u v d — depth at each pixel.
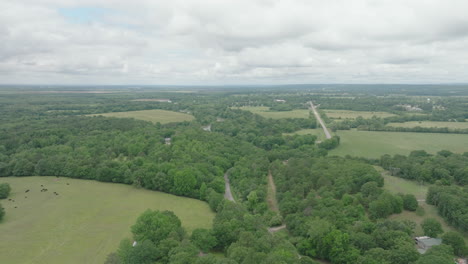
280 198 121.94
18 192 138.62
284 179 136.50
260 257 70.88
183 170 140.12
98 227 107.81
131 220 113.00
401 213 103.56
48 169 159.25
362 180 123.94
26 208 122.94
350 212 98.12
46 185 147.00
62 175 158.50
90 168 155.75
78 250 93.50
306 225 92.25
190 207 124.75
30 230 105.94
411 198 105.81
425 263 67.06
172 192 138.62
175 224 93.69
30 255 90.94
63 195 135.75
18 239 100.06
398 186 128.75
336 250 80.75
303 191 120.06
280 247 78.50
